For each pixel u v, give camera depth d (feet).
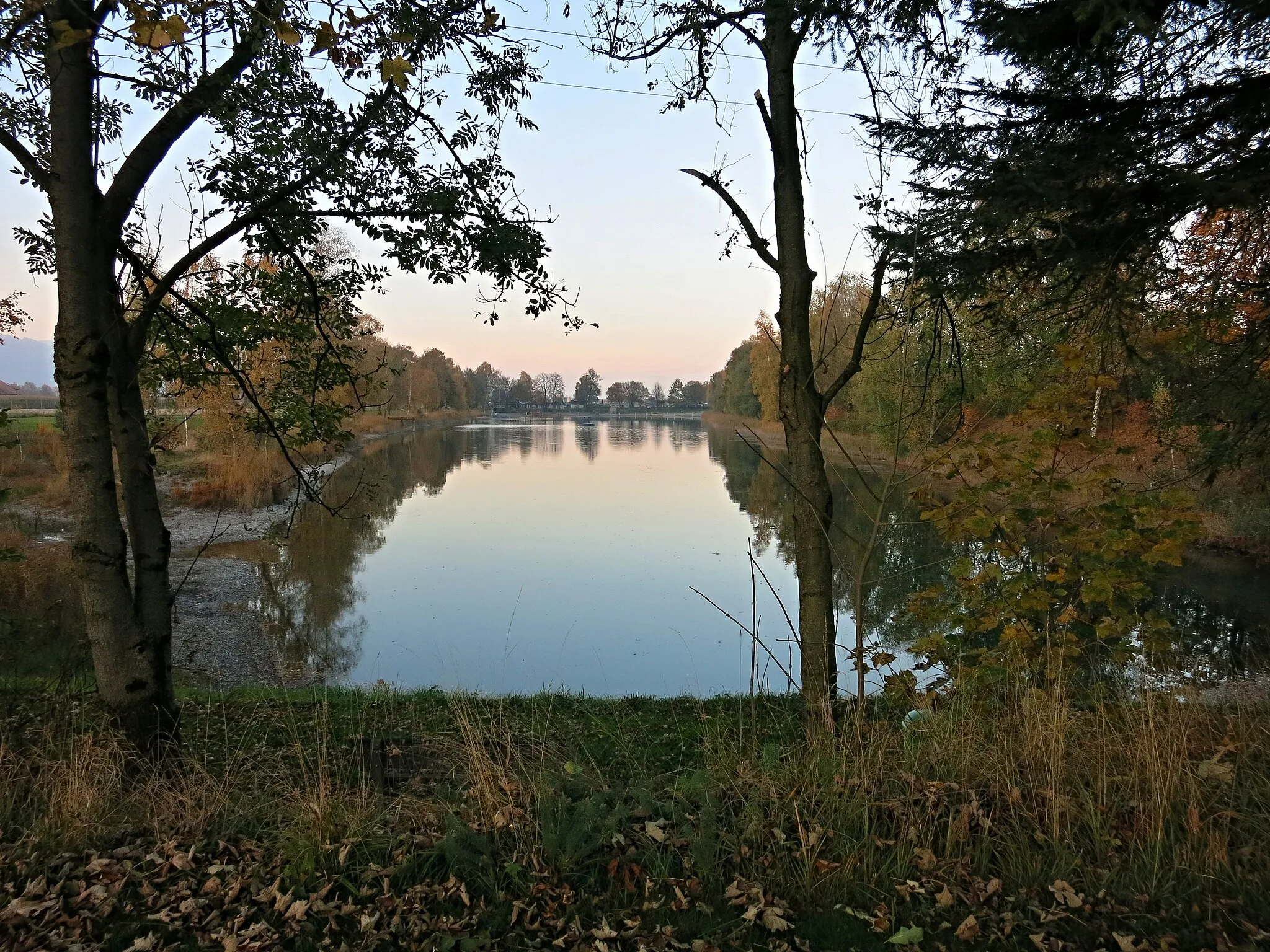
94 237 11.99
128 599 12.61
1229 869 9.00
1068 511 13.50
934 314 15.81
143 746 12.55
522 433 265.34
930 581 34.27
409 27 12.59
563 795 10.72
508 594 45.37
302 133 13.91
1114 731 11.52
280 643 36.50
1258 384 18.29
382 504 78.79
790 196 14.44
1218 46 14.87
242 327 16.06
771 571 51.03
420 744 14.80
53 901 8.89
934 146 15.12
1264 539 45.03
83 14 10.71
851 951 8.32
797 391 14.42
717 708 20.38
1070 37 13.99
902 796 10.62
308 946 8.39
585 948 8.32
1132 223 14.25
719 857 9.78
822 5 13.41
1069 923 8.55
